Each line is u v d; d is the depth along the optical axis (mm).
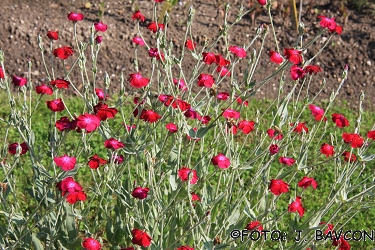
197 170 2107
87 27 3379
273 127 2043
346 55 3350
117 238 2109
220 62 2068
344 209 2475
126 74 3221
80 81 3174
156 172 2066
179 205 2098
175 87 2146
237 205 2057
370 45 3395
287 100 2125
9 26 3344
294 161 2066
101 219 2184
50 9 3514
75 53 3301
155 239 2076
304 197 2520
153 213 2084
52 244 2029
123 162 2049
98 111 1938
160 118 2027
